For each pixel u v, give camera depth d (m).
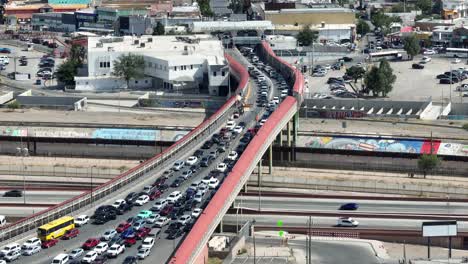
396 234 126.50
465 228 126.75
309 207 139.88
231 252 115.19
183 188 127.56
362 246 123.19
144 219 113.00
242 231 123.06
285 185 157.62
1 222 128.00
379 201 142.62
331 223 130.75
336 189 155.88
